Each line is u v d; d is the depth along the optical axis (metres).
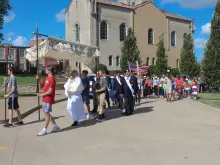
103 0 52.66
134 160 6.32
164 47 54.56
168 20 60.25
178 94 22.86
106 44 50.69
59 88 31.14
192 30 65.25
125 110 12.64
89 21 48.94
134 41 47.78
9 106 10.02
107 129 9.61
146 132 9.12
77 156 6.64
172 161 6.23
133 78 15.08
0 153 6.91
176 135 8.70
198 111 13.99
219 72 30.14
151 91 26.12
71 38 53.03
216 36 30.22
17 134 8.88
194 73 50.75
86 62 18.52
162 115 12.69
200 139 8.19
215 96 24.75
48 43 13.52
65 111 14.31
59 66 46.91
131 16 54.12
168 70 48.62
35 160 6.38
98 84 11.16
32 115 12.86
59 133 9.02
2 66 60.22
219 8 30.12
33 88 27.64
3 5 50.25
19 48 67.56
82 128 9.77
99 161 6.27
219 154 6.73
